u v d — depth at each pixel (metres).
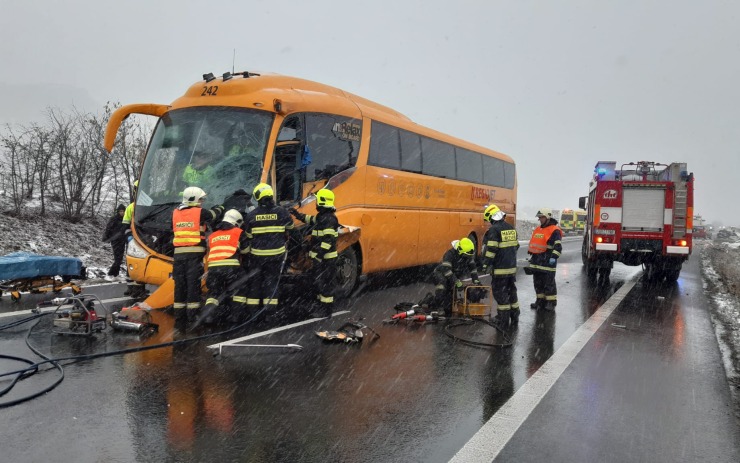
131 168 17.59
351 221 10.11
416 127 12.54
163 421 4.25
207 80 9.56
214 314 7.55
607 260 14.47
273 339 6.86
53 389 4.86
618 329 8.20
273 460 3.67
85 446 3.79
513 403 4.91
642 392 5.33
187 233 7.48
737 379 5.91
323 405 4.71
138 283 9.28
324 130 9.56
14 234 13.50
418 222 12.38
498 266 8.25
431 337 7.33
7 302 8.48
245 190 8.25
